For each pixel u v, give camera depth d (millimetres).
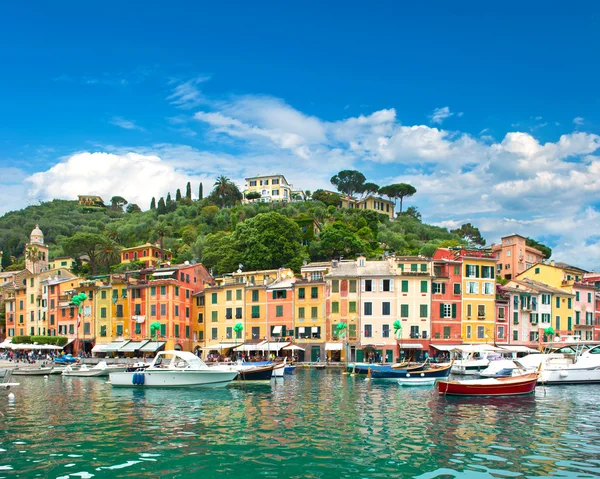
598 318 118812
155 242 167000
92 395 54594
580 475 25688
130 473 26156
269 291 104438
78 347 113250
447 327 96812
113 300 110688
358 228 166375
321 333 99250
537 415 40750
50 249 190625
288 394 54062
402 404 46344
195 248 151375
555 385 62750
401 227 185625
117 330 109812
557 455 29062
